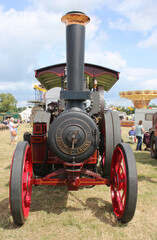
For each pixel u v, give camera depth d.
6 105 85.56
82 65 2.65
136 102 41.84
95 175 2.75
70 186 2.62
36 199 3.26
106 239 2.28
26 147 2.48
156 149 6.42
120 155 2.75
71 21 2.59
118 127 3.69
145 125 19.23
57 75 4.49
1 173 4.66
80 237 2.31
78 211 2.88
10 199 2.21
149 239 2.31
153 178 4.45
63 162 2.52
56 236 2.32
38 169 3.57
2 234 2.33
